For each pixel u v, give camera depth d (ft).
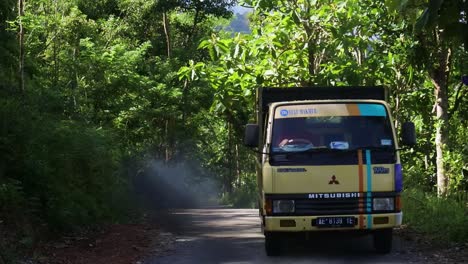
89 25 85.10
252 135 32.78
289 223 30.78
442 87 58.13
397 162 31.50
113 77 87.51
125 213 58.75
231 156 171.94
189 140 126.11
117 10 132.46
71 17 77.51
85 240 38.78
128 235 42.88
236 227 50.34
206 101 121.80
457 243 34.22
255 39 54.49
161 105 112.88
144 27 133.18
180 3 124.47
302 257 32.55
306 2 56.29
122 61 90.43
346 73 55.36
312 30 56.54
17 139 41.27
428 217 42.19
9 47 52.34
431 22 14.55
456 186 54.90
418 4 17.28
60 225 39.52
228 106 57.62
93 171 54.80
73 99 73.31
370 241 37.88
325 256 32.76
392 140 32.04
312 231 31.14
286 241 38.47
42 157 41.96
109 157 60.23
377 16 55.67
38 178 39.68
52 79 74.90
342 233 31.37
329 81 55.72
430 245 34.86
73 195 45.09
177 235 43.73
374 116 32.68
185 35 140.05
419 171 69.10
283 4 56.08
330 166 31.07
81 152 49.62
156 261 31.99
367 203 30.96
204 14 131.95
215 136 156.56
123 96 95.76
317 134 32.17
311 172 31.01
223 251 35.29
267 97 38.19
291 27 55.88
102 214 51.11
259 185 36.70
